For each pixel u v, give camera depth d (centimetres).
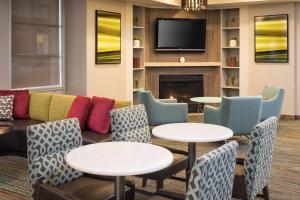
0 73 598
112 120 333
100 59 710
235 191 286
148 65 873
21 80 636
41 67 671
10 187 398
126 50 779
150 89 902
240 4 848
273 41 839
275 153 543
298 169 466
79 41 691
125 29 773
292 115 835
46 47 678
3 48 598
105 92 733
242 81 883
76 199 212
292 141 619
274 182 416
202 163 177
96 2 697
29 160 259
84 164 225
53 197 222
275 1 805
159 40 883
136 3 800
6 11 596
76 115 484
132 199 267
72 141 283
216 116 566
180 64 885
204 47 912
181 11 908
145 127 361
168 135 321
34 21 652
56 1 690
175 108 638
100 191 255
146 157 241
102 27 710
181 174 438
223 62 915
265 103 652
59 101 534
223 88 921
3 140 531
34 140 258
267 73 855
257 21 854
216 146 585
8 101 557
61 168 271
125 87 780
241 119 544
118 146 272
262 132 272
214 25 918
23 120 555
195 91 923
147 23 888
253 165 275
